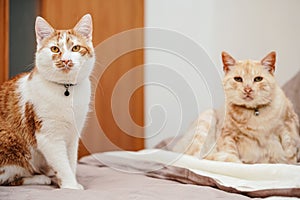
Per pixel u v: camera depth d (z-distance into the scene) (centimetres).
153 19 349
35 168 177
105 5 340
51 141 165
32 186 167
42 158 176
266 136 209
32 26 314
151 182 166
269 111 207
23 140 168
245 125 209
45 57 161
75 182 163
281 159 207
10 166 168
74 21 329
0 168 166
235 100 211
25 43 312
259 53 297
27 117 165
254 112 208
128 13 348
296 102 244
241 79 212
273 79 212
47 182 173
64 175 164
